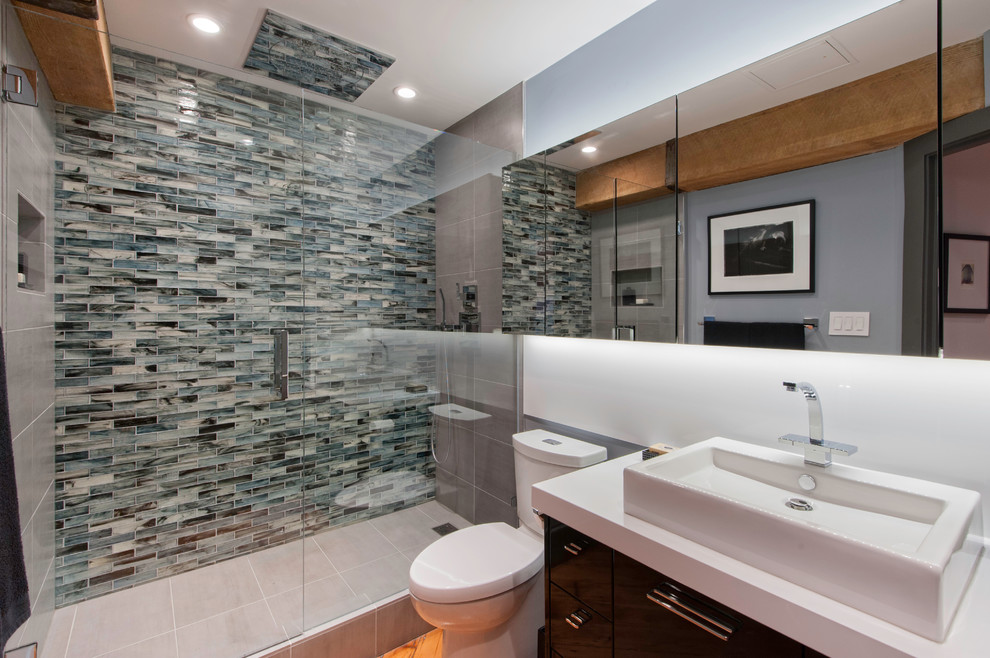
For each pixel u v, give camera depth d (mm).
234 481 2447
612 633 1155
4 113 1315
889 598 753
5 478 959
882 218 1168
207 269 2346
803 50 1306
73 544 2068
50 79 1812
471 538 1832
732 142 1474
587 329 1957
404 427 2330
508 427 2385
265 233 2473
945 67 1059
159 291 2242
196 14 1816
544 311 2133
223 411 2414
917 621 726
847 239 1232
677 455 1299
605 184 1877
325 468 2174
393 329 2350
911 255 1120
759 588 860
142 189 2182
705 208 1550
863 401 1246
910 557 740
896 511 1047
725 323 1503
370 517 2248
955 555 802
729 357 1528
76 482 2076
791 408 1380
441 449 2377
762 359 1446
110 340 2143
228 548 2432
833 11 1286
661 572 1027
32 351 1673
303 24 1871
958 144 1041
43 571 1815
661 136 1678
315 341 2209
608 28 1911
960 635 730
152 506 2252
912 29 1110
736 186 1467
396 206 2350
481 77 2297
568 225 2025
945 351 1067
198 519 2361
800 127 1317
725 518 971
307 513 2125
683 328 1619
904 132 1125
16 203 1440
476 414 2404
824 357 1312
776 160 1370
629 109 1841
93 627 1899
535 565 1663
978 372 1066
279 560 2420
